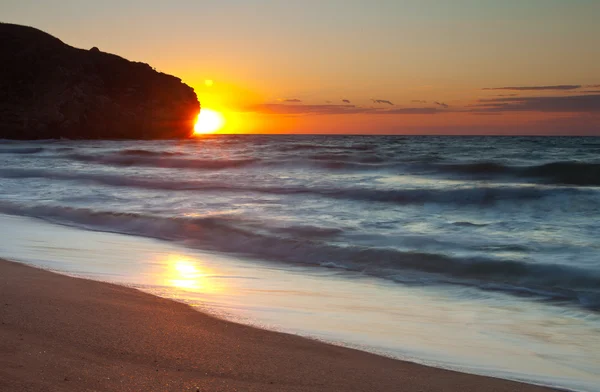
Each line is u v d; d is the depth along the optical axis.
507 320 6.35
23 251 9.41
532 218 13.70
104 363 4.13
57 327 4.89
